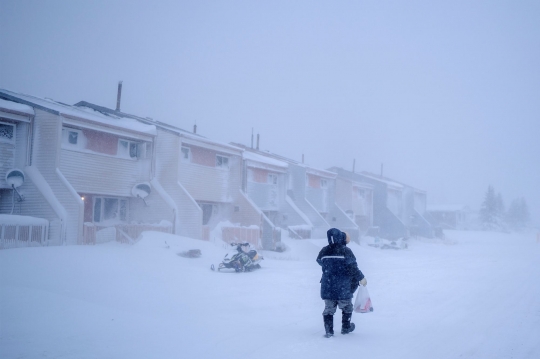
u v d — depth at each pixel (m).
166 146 24.92
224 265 16.69
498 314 8.82
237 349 5.79
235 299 10.55
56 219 18.77
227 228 26.89
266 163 32.91
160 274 13.62
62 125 20.48
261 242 28.12
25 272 11.57
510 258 26.14
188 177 26.14
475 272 17.61
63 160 20.62
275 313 9.17
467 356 5.73
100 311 7.70
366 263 22.67
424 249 38.59
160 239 19.89
